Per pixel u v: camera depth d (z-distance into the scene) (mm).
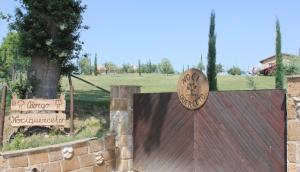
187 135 5500
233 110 4902
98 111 8719
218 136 5062
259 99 4613
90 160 6180
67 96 10891
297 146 3961
